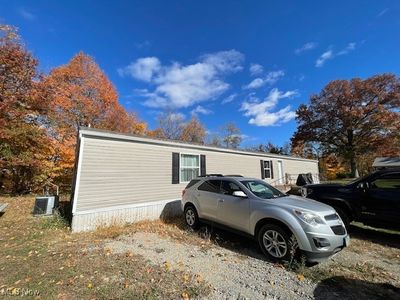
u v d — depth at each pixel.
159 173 8.59
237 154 13.01
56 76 18.42
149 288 3.15
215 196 5.85
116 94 23.14
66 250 4.66
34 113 12.41
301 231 3.91
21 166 12.09
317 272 3.78
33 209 8.12
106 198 6.94
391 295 3.11
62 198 11.15
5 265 3.88
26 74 12.34
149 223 7.35
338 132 33.31
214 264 4.09
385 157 30.91
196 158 10.34
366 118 31.56
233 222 5.21
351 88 32.88
